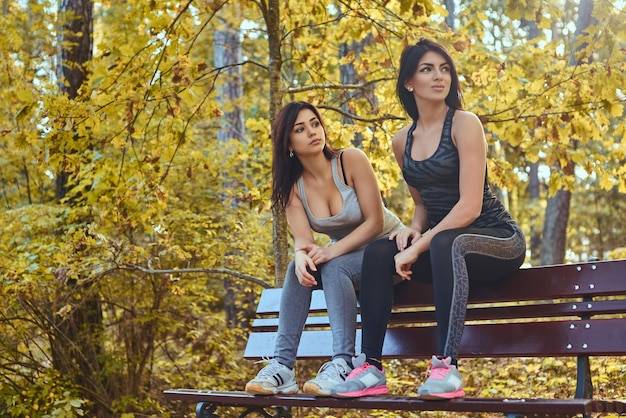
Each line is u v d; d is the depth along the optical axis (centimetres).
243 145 724
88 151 598
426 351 340
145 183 549
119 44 562
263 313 407
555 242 1296
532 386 591
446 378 264
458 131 306
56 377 635
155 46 533
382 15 566
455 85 315
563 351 299
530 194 1852
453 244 286
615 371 561
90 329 691
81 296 677
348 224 343
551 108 541
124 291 699
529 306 315
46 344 707
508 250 303
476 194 296
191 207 725
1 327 645
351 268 324
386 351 351
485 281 323
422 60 313
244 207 739
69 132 525
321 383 295
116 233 691
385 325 304
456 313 279
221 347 714
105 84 539
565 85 528
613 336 289
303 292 330
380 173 627
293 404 304
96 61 564
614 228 1711
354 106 631
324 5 606
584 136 540
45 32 723
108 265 588
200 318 731
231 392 335
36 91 651
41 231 665
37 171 742
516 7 486
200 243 680
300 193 347
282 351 325
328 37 632
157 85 532
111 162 566
